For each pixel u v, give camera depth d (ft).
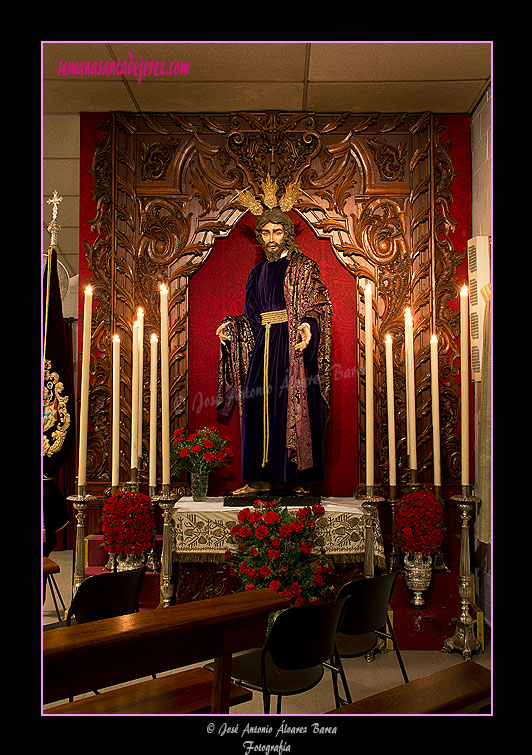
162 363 12.97
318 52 14.02
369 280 16.56
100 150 16.57
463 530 13.26
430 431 16.26
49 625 13.43
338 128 16.69
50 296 15.17
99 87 15.44
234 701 8.99
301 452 14.94
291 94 15.87
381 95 15.87
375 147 16.65
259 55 14.19
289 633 8.34
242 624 8.55
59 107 16.38
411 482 14.52
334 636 8.88
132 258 16.53
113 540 13.24
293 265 15.61
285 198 16.06
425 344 16.39
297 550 12.66
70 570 18.34
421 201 16.56
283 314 15.52
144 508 13.44
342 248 16.56
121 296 16.46
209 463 15.20
